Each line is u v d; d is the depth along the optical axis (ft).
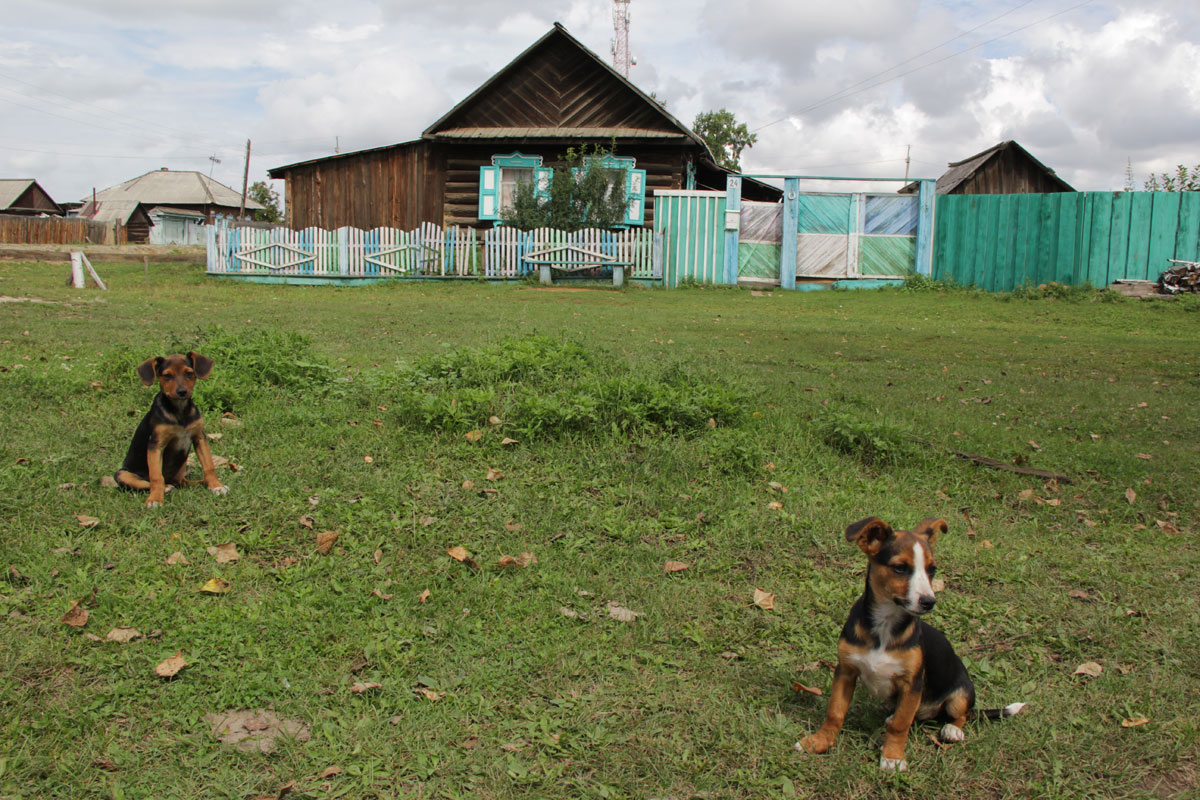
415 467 18.89
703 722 10.52
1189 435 25.12
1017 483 20.29
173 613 12.48
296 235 73.82
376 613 12.84
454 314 48.37
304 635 12.04
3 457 18.37
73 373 26.21
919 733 10.39
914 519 17.42
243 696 10.62
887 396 28.66
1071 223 69.36
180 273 82.02
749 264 75.10
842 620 13.35
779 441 21.62
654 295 66.13
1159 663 12.42
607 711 10.68
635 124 79.30
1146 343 45.70
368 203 82.84
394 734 10.02
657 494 17.99
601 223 74.59
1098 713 11.01
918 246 74.08
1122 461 21.98
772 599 13.88
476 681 11.18
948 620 13.65
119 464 18.31
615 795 9.13
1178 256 68.49
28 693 10.44
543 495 17.70
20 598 12.53
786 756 9.88
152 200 230.68
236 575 13.82
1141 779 9.73
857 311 59.77
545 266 71.51
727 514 17.19
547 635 12.45
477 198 81.41
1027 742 10.28
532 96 80.18
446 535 15.72
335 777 9.25
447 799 9.00
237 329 38.93
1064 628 13.41
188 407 16.63
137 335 36.06
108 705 10.30
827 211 73.87
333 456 19.40
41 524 15.16
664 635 12.69
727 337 43.06
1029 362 38.47
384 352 33.30
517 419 21.17
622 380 22.93
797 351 38.93
